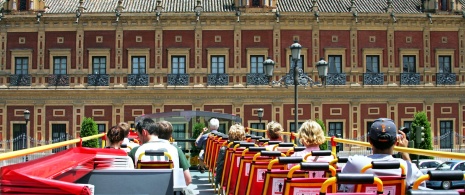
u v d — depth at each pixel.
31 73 40.06
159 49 40.16
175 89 39.81
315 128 8.39
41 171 4.51
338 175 4.74
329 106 40.47
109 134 9.35
